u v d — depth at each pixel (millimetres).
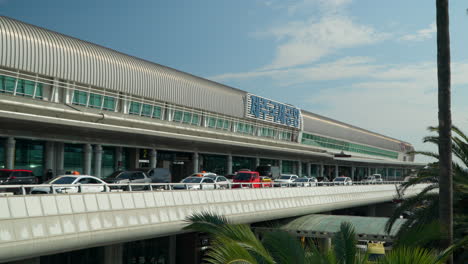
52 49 37188
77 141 39562
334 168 89438
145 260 26766
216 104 55312
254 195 28109
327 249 9945
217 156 58500
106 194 17969
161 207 20547
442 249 10227
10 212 14156
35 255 14875
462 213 15523
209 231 9961
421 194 15703
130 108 44375
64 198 16156
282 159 71438
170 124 48969
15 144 35938
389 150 112125
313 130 78312
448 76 10867
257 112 62312
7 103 32594
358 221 32625
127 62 44312
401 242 10156
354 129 94312
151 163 46938
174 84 49312
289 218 34031
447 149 10742
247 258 8328
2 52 33656
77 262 22469
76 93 39250
